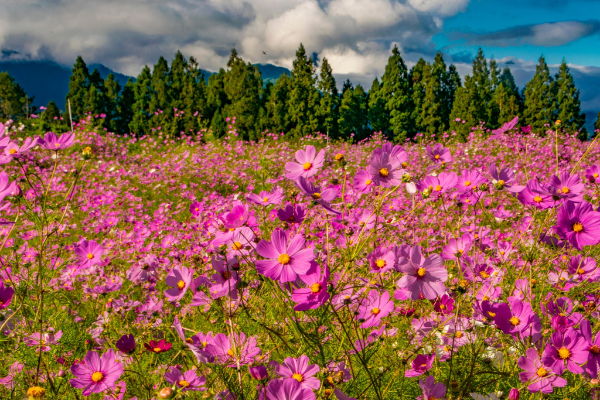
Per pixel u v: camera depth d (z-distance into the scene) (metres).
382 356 1.79
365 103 32.50
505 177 2.16
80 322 2.46
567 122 22.11
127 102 31.33
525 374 1.46
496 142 9.24
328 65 33.94
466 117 23.45
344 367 1.47
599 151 8.15
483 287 2.10
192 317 2.25
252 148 10.62
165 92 26.14
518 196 1.98
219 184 7.78
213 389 1.46
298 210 1.68
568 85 22.14
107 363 1.47
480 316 1.69
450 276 2.21
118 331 2.14
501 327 1.58
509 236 2.96
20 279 2.10
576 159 7.52
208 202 6.32
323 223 3.08
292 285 1.54
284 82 27.05
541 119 22.67
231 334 1.46
